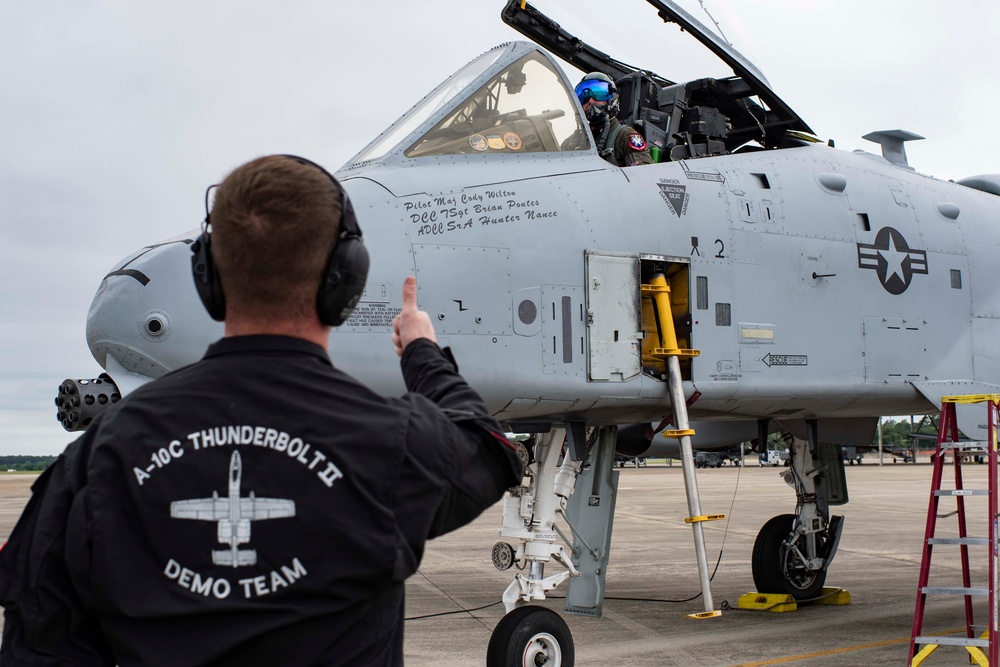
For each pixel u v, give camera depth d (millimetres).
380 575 1432
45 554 1438
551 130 5746
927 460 80062
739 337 6098
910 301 7180
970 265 7691
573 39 7430
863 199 7109
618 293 5488
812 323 6523
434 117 5379
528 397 5145
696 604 9016
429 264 4824
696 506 5277
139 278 4367
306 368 1515
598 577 6914
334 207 1575
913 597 9414
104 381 4344
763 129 7812
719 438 8945
